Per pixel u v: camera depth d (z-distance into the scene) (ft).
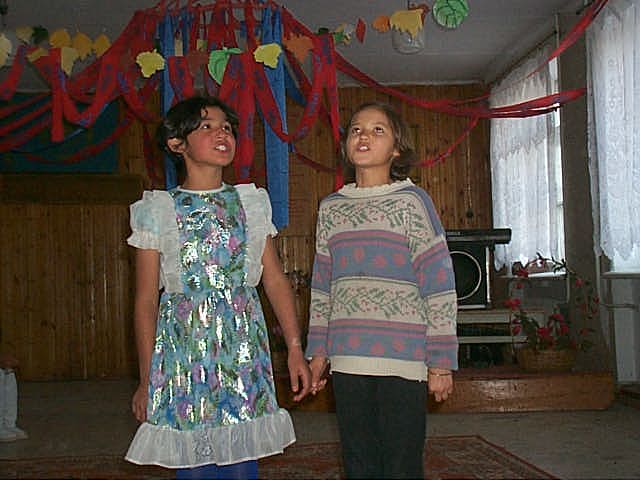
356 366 5.83
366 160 6.18
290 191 23.30
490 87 22.70
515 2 17.01
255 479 6.29
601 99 14.37
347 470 5.82
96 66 11.78
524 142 19.30
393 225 5.99
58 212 23.03
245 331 6.23
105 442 12.23
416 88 23.59
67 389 20.17
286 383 14.38
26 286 22.90
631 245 13.61
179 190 6.43
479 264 17.83
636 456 10.05
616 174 13.88
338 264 6.14
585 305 15.58
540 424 12.56
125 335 22.99
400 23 11.00
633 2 13.06
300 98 14.10
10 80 11.21
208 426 5.97
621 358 15.10
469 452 10.36
